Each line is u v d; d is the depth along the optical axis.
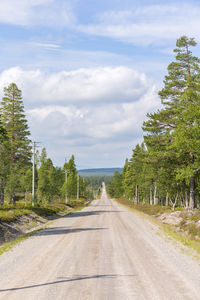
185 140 26.02
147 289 6.95
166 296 6.44
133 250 12.28
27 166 47.06
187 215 26.33
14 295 6.53
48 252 11.88
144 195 72.44
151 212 40.06
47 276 8.16
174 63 32.84
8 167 33.78
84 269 8.96
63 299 6.24
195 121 26.30
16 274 8.42
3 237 17.25
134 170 65.81
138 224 23.53
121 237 16.19
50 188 66.50
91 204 81.25
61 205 52.69
